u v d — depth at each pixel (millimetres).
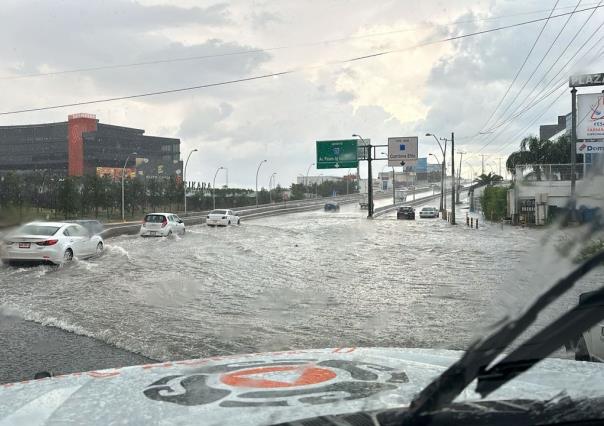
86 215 59000
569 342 1280
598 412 1266
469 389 1257
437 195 127125
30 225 17047
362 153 61188
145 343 6848
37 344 6809
